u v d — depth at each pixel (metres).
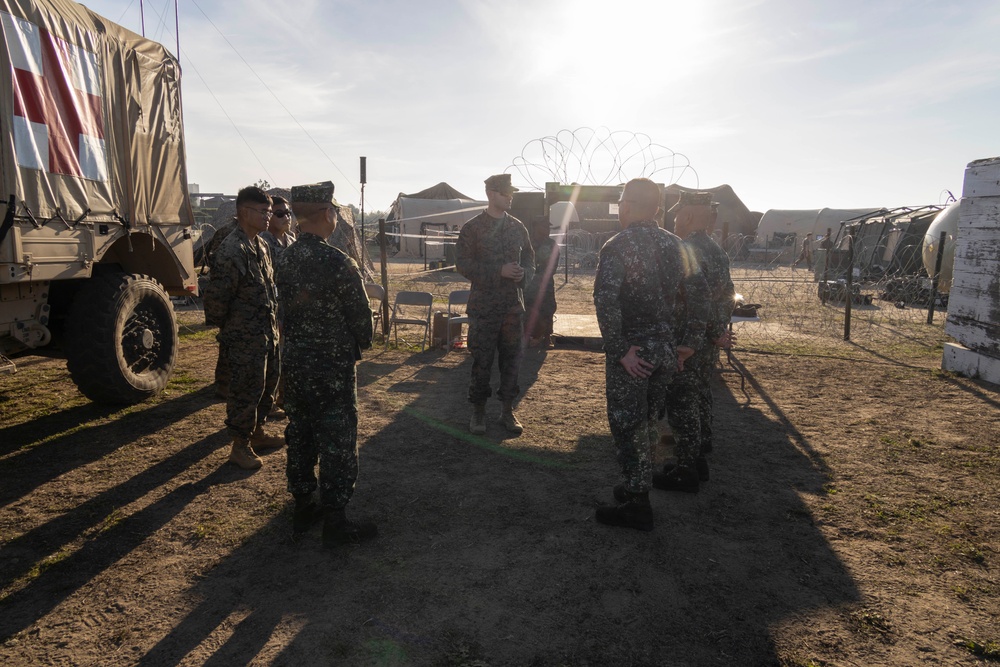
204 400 5.76
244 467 4.18
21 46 4.27
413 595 2.77
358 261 15.38
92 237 4.96
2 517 3.46
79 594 2.76
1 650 2.39
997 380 6.70
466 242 4.75
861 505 3.73
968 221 7.12
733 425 5.27
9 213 4.15
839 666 2.34
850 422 5.35
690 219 3.91
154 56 5.87
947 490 3.95
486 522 3.49
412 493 3.86
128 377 5.29
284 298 3.03
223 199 18.28
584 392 6.31
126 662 2.33
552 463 4.38
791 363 7.79
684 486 3.86
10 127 4.17
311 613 2.63
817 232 31.94
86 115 4.89
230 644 2.43
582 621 2.60
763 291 15.30
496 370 7.32
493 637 2.49
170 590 2.80
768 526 3.47
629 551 3.18
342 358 3.05
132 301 5.32
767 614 2.66
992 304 6.76
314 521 3.35
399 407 5.70
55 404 5.53
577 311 12.39
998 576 2.98
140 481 3.97
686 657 2.38
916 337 9.84
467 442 4.78
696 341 3.38
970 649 2.44
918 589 2.86
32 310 4.63
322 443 3.09
